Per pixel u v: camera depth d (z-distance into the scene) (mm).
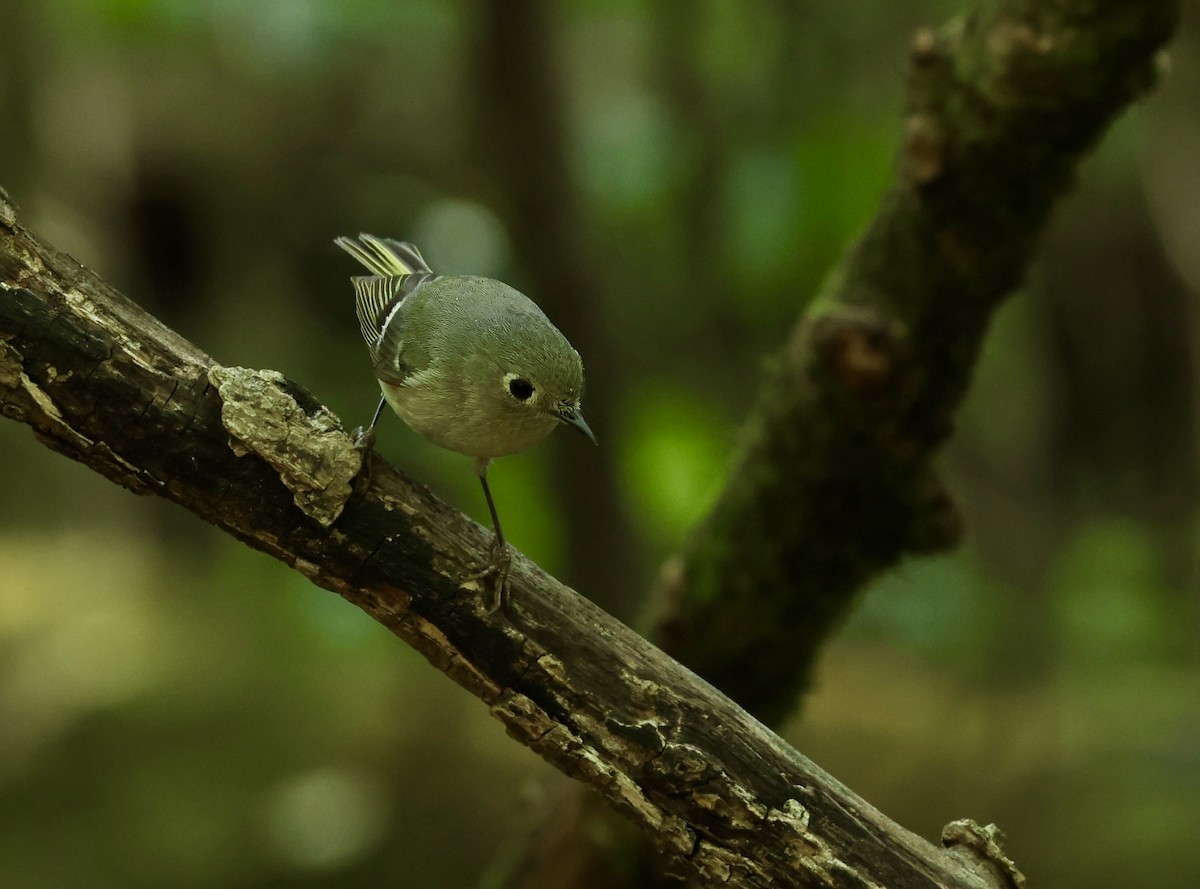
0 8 16469
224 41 14031
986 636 13789
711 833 4523
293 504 4367
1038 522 16047
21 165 17891
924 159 5613
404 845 13414
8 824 14047
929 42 5566
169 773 14609
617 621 4613
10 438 22422
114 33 11258
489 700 4598
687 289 12891
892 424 5973
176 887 13234
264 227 20234
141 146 19484
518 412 5723
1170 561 16391
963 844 4727
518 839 7941
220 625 17672
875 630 14289
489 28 9742
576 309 10281
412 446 12289
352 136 18844
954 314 5848
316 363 20234
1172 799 11938
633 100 12250
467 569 4473
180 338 4371
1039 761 12680
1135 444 17516
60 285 4199
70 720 15578
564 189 10109
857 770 12664
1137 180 16000
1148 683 14086
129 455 4301
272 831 13695
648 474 10898
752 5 11562
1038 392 16891
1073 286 17172
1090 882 11102
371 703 15391
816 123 9508
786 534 6301
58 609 18750
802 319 6160
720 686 6672
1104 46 5215
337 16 10922
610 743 4523
